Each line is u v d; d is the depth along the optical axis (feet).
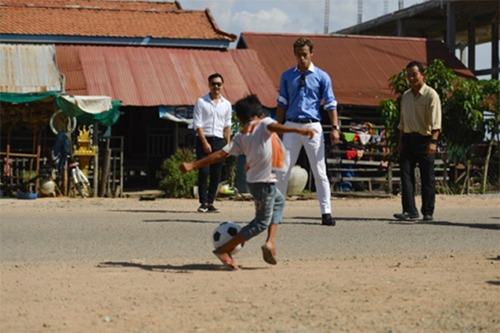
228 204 62.69
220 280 24.64
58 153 70.54
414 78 45.24
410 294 22.71
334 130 42.04
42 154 76.07
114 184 73.87
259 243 34.73
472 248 34.35
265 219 26.86
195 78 85.81
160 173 88.38
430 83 81.05
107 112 72.64
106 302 21.18
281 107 42.24
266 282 24.32
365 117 89.04
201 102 50.72
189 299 21.63
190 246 33.73
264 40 97.14
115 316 19.58
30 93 70.44
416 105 45.70
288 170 40.60
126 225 42.37
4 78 76.28
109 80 82.48
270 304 21.09
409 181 46.80
